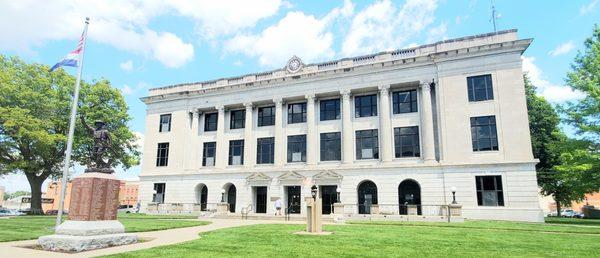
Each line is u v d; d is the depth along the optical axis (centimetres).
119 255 1195
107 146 1720
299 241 1550
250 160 4594
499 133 3475
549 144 4153
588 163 3092
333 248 1341
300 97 4491
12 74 4288
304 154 4394
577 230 2228
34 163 4347
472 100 3628
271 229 2152
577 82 3203
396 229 2188
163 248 1352
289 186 4319
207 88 4950
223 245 1427
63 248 1375
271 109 4738
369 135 4112
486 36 3697
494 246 1438
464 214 3447
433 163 3650
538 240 1655
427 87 3844
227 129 4912
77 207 1545
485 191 3447
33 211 4572
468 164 3512
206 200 4812
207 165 4931
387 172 3828
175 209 4625
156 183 5062
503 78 3547
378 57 4181
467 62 3700
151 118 5303
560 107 3381
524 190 3309
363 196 3975
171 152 5041
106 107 4994
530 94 4828
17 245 1488
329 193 4100
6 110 3975
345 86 4231
